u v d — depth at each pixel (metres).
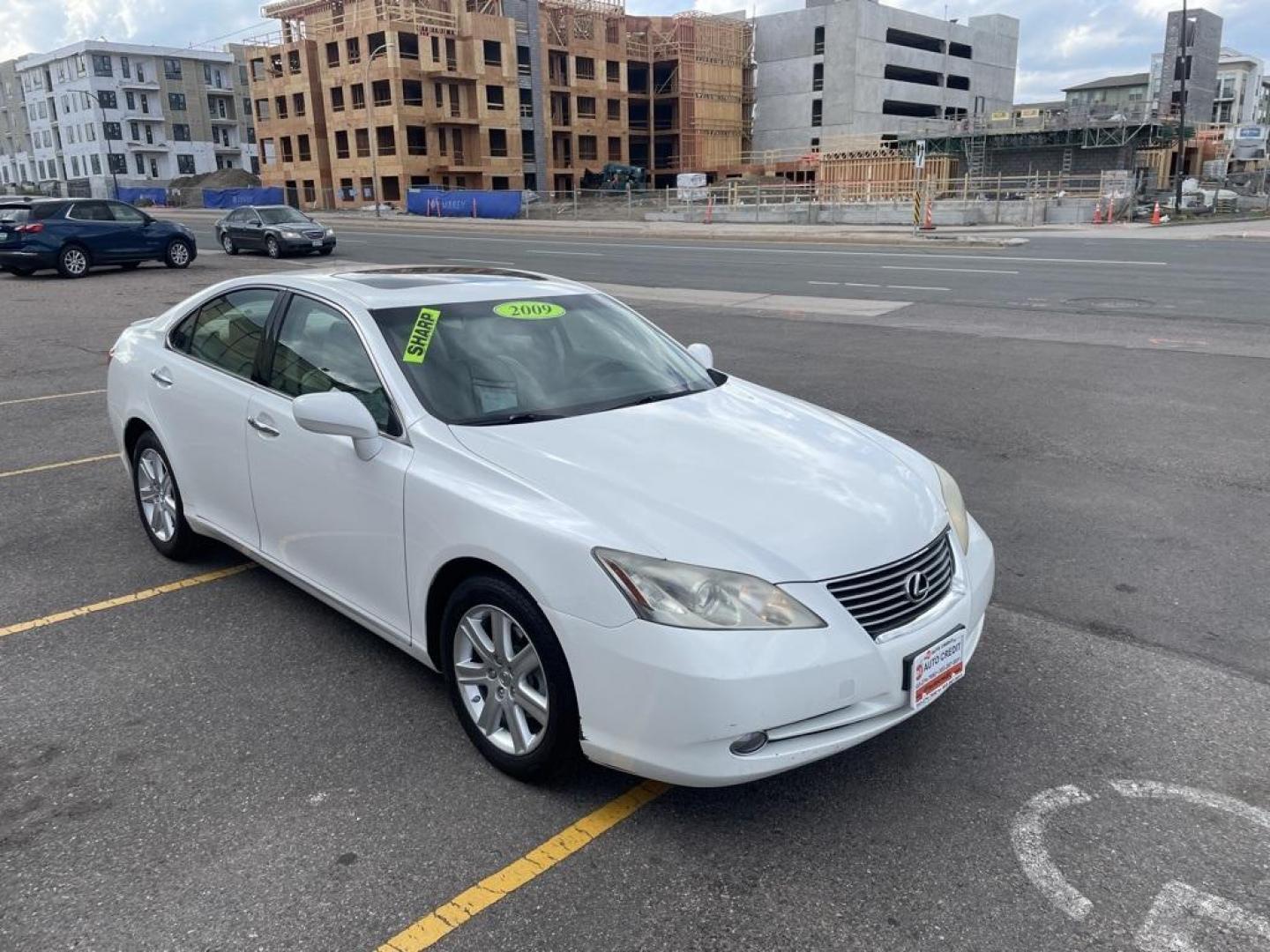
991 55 99.50
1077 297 15.80
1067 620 4.51
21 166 108.06
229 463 4.46
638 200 56.97
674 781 2.86
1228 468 6.70
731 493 3.19
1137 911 2.72
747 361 10.68
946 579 3.30
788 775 3.37
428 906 2.74
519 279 4.73
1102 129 64.31
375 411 3.76
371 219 51.81
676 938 2.63
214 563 5.27
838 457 3.59
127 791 3.28
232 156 102.12
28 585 4.96
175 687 3.97
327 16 64.56
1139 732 3.60
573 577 2.94
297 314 4.32
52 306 16.19
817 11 84.12
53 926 2.66
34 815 3.14
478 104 64.44
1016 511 5.94
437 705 3.83
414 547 3.48
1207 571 5.02
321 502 3.90
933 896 2.78
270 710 3.79
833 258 24.31
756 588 2.84
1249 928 2.65
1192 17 73.44
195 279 20.48
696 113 80.88
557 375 4.05
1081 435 7.57
